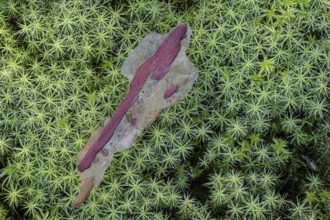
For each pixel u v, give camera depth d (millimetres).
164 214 480
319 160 478
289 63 476
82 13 489
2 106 477
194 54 483
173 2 497
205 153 478
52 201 475
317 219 467
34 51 489
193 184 487
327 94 473
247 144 473
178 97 449
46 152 475
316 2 477
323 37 478
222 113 479
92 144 451
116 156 473
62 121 475
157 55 455
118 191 472
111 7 490
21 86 478
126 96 452
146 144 474
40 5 491
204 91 481
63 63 484
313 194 463
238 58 480
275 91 471
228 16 481
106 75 492
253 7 479
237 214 466
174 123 480
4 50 484
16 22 490
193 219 468
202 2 492
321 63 478
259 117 470
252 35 478
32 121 475
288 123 473
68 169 478
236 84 476
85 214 470
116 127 449
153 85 451
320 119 479
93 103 480
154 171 481
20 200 476
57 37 489
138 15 492
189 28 457
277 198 472
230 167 479
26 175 471
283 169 482
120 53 488
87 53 484
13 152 478
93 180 446
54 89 480
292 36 476
